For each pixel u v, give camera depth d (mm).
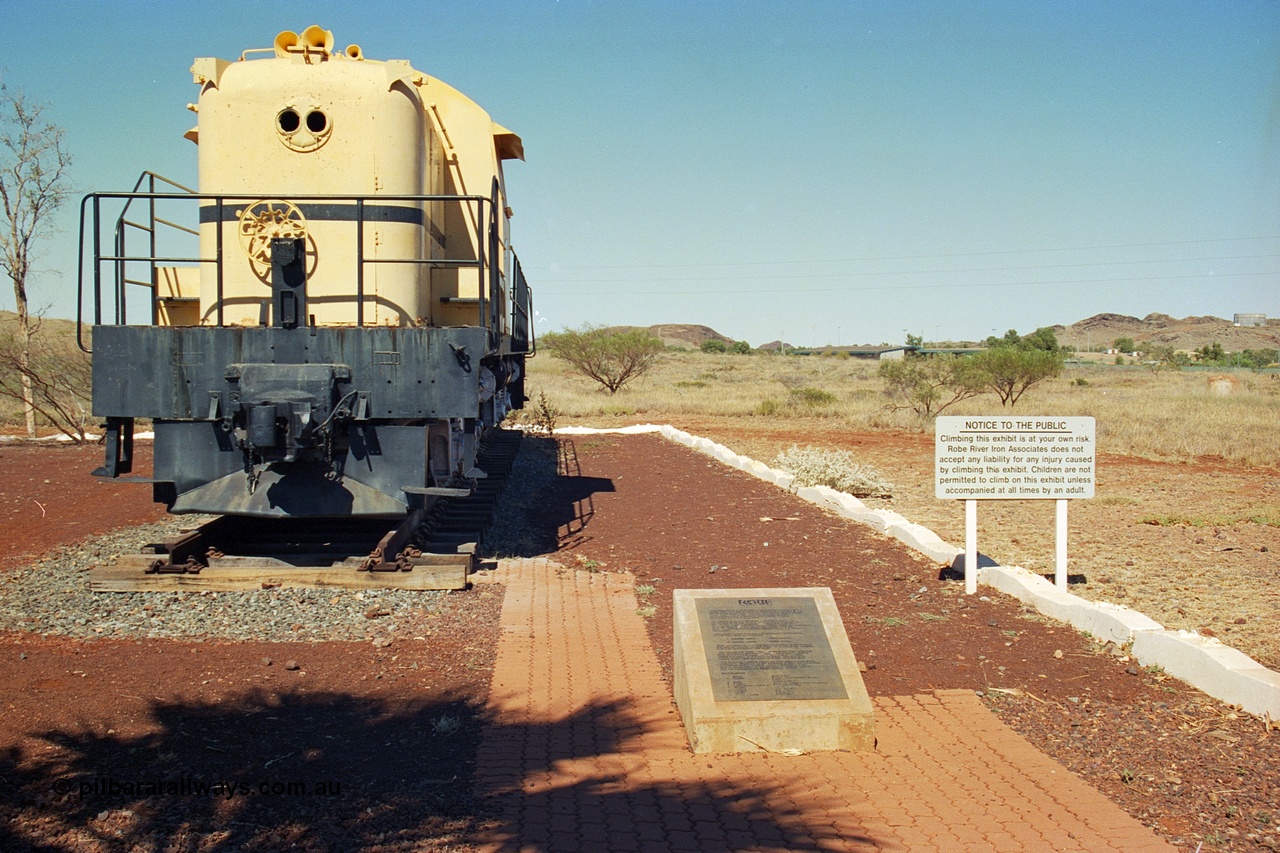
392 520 10992
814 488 14484
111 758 5234
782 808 4828
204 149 9367
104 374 8430
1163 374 65875
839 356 110250
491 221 10453
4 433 23594
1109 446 23203
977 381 32031
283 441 7961
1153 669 6992
